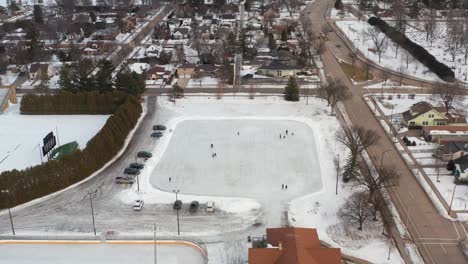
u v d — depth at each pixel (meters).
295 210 101.38
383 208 97.62
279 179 113.88
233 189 110.00
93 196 108.00
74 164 113.25
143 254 89.38
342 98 157.38
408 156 123.62
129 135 138.50
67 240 92.25
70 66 184.62
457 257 87.62
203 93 172.38
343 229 94.81
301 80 183.75
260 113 153.75
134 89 158.50
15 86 180.25
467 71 185.62
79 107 155.62
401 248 89.88
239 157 124.75
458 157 117.44
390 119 146.88
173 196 107.88
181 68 190.12
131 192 109.31
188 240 91.25
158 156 125.81
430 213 100.25
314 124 144.00
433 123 139.00
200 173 117.31
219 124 145.75
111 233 92.75
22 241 92.56
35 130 143.75
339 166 118.56
